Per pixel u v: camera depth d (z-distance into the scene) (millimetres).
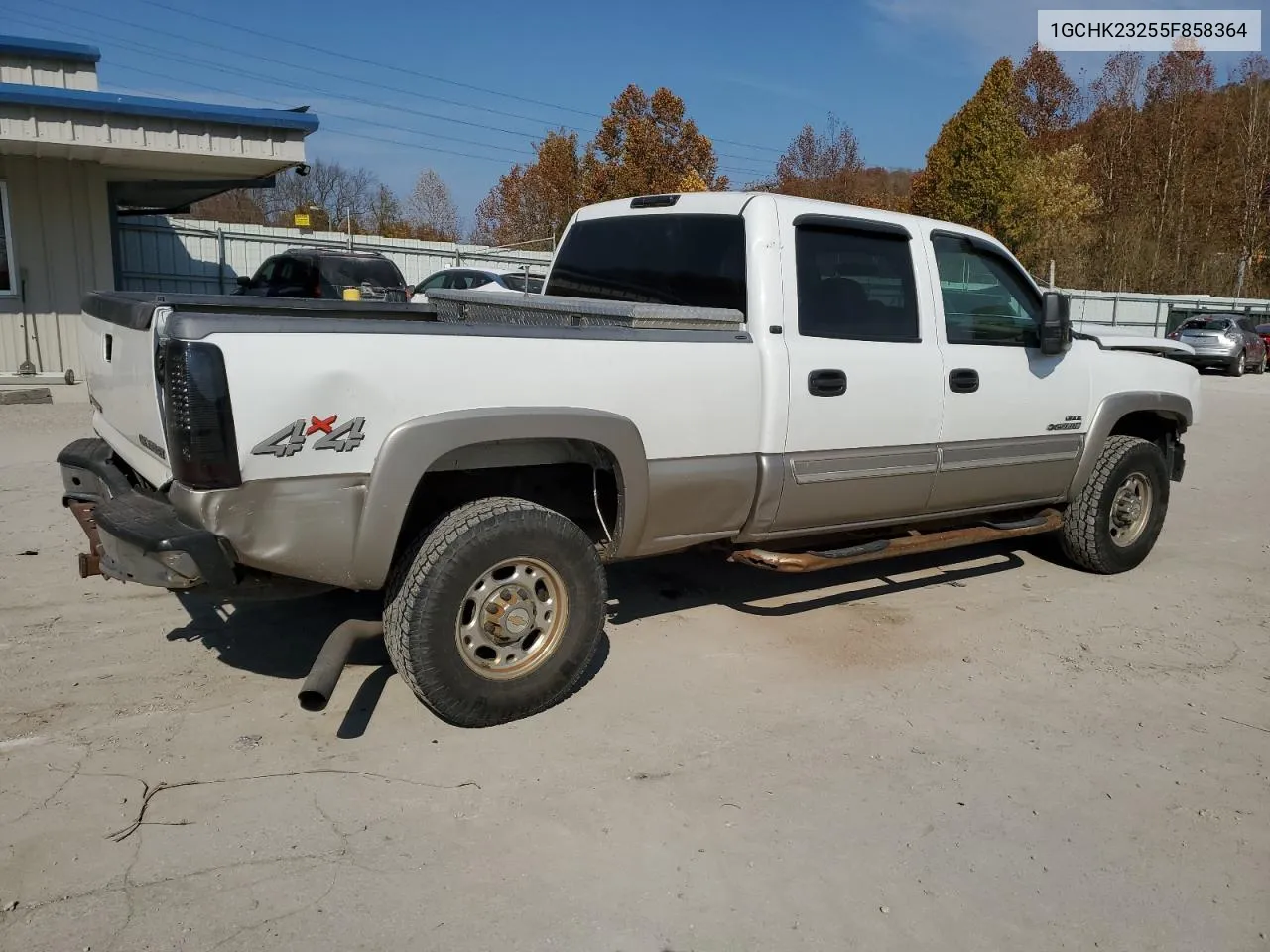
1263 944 2715
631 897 2791
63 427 9906
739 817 3223
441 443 3436
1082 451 5727
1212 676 4590
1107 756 3764
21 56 12727
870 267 4707
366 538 3379
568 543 3750
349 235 27172
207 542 3143
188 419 3035
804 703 4109
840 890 2871
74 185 13023
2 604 4832
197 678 4074
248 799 3191
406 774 3389
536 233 45875
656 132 39219
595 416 3766
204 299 4066
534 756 3561
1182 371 6320
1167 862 3084
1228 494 9125
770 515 4410
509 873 2875
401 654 3541
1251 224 49375
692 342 4066
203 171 13805
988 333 5188
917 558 6395
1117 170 52375
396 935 2586
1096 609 5500
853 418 4562
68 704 3803
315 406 3217
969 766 3641
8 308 12859
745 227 4371
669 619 5043
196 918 2611
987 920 2768
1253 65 51094
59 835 2951
